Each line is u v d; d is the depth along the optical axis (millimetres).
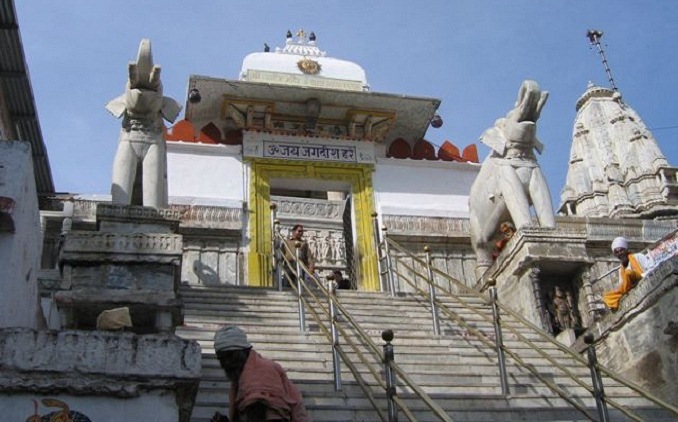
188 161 16094
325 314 10031
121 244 7934
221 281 14906
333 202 17156
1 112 12875
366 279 15562
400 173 17047
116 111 10812
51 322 9539
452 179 17250
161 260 7926
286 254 12492
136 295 7590
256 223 15742
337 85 17844
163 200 10445
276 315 10523
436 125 17875
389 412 6168
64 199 14680
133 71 10609
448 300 11961
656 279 8680
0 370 4926
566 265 11820
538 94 13359
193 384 5195
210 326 9773
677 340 8336
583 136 27266
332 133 17234
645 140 25344
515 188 13016
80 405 4953
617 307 9422
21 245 6090
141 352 5176
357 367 8727
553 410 7793
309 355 9055
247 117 16844
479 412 7582
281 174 16547
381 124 17359
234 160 16406
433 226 16328
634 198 24641
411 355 9289
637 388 6543
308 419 4570
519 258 11883
